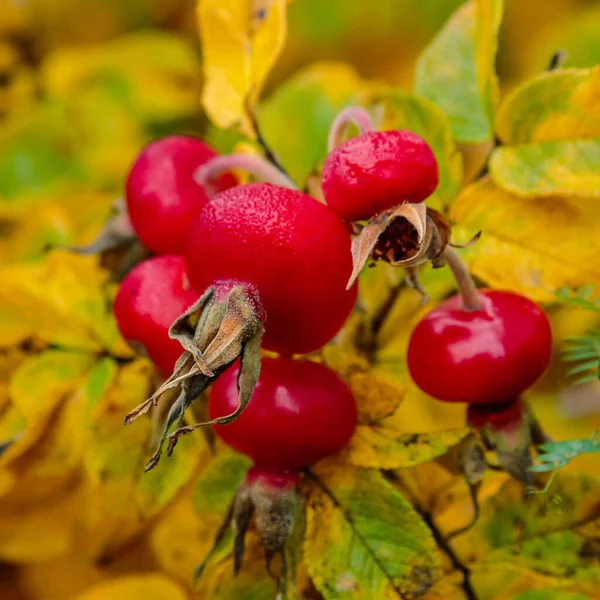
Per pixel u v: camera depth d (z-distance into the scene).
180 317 0.28
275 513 0.29
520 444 0.30
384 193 0.28
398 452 0.30
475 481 0.30
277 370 0.29
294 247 0.28
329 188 0.28
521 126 0.31
